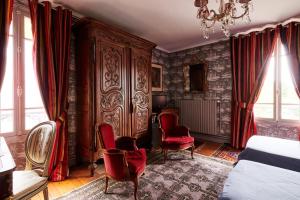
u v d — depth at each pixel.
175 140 3.22
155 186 2.40
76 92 3.06
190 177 2.64
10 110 2.38
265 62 3.63
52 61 2.54
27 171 1.87
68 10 2.70
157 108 4.50
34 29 2.38
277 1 2.62
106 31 2.93
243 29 3.78
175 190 2.31
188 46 4.92
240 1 1.79
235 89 4.07
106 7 2.73
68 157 2.93
